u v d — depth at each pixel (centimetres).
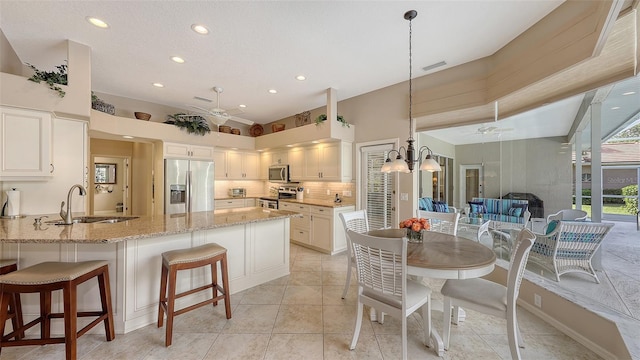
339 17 226
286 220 330
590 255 240
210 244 234
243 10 215
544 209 349
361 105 437
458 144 650
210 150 536
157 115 490
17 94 236
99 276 192
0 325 158
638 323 174
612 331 174
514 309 164
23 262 198
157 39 258
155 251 224
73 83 261
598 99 240
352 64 320
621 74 195
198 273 253
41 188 268
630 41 172
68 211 230
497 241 351
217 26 237
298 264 374
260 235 303
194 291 220
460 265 164
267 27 239
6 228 209
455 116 343
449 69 332
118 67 323
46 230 204
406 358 164
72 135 282
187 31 245
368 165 433
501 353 183
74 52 262
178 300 240
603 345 179
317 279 318
